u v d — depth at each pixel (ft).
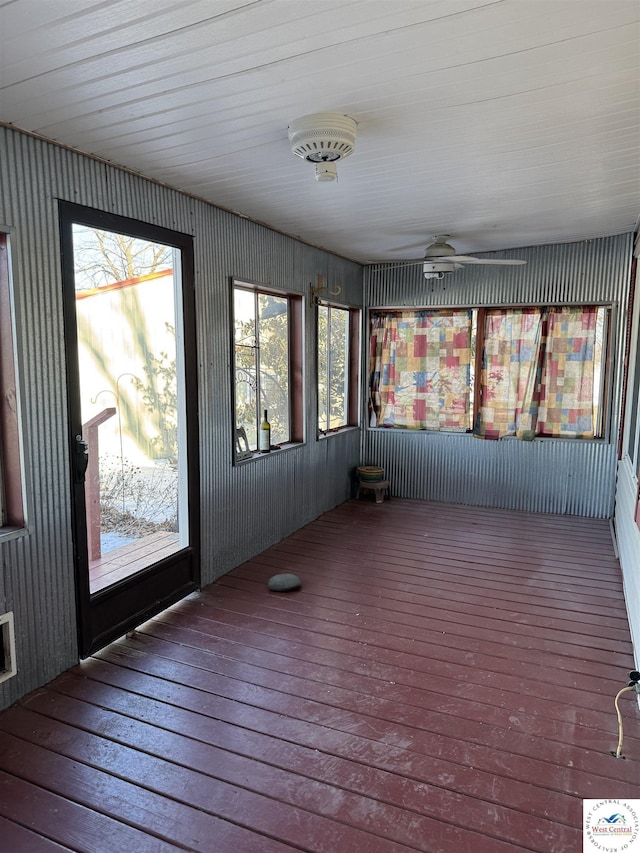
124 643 9.26
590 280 15.65
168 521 15.16
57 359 7.90
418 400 18.51
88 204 8.29
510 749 6.73
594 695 7.85
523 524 15.85
